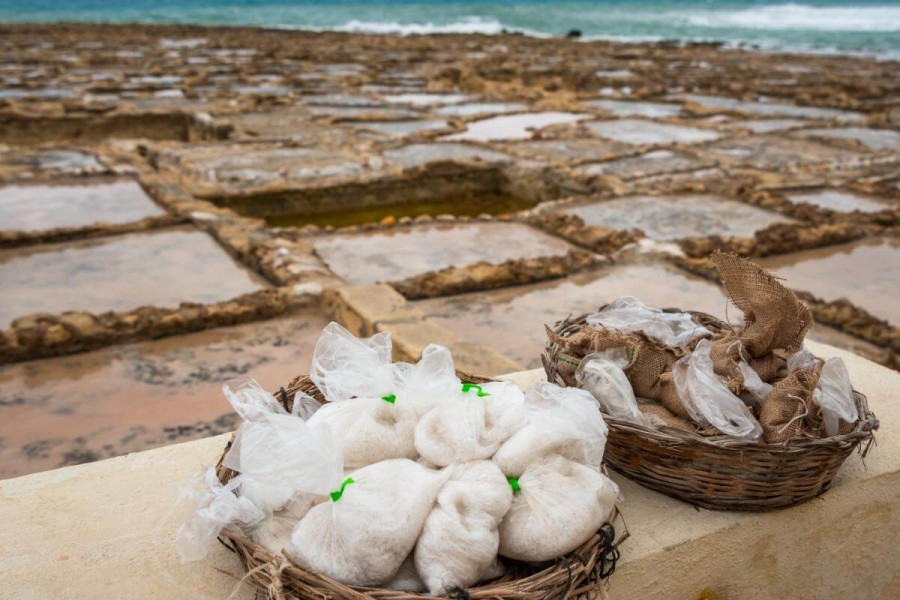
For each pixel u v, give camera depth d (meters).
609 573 0.64
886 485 0.81
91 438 1.30
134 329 1.65
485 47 11.62
